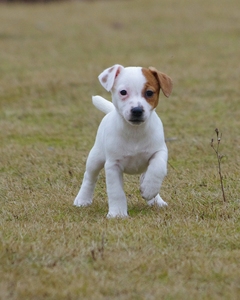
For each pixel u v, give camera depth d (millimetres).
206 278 7441
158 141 9672
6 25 35750
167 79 9602
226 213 9891
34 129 16891
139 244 8430
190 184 11672
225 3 40750
